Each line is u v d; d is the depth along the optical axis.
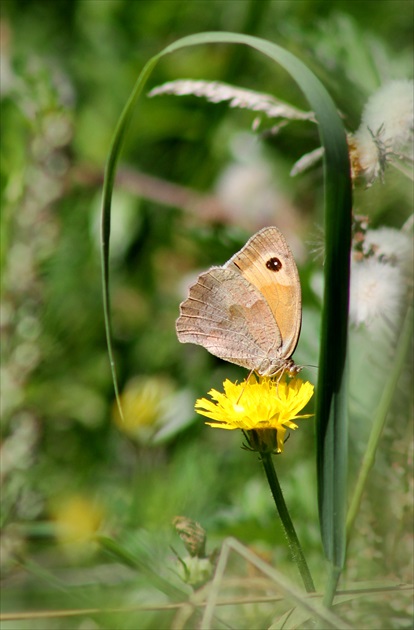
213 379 0.75
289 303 0.67
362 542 0.66
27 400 0.73
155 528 0.69
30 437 0.72
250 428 0.63
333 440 0.63
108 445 0.73
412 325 0.65
